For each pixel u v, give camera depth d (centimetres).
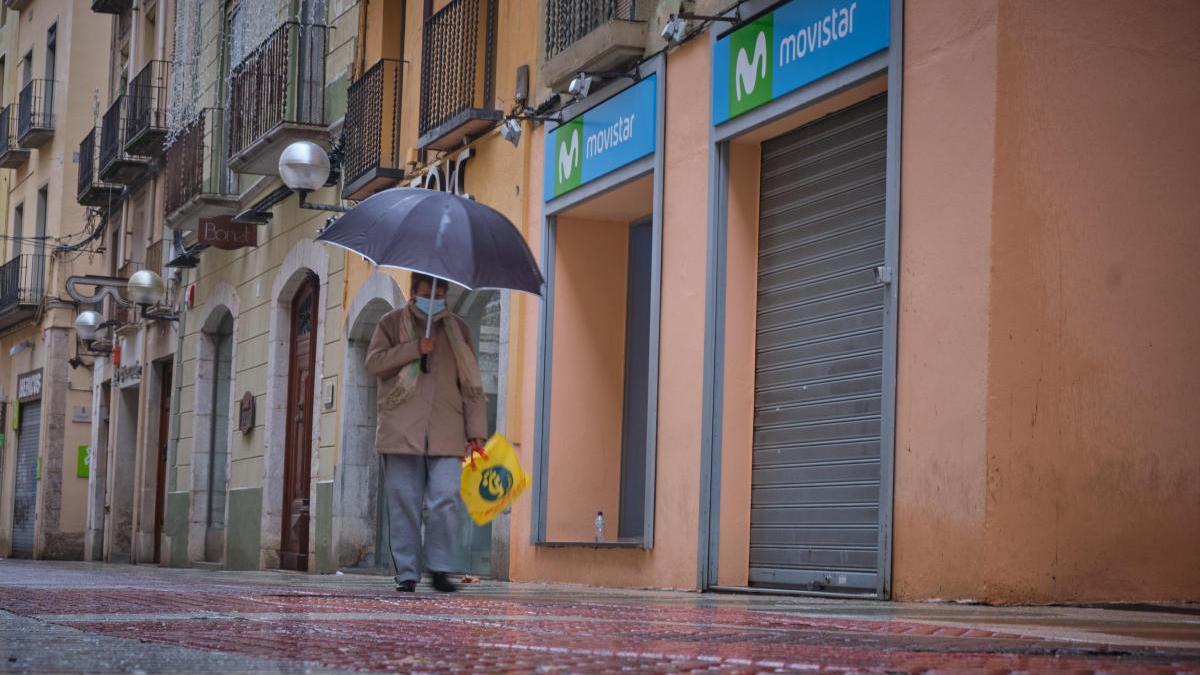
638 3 1262
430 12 1738
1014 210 839
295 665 287
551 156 1425
